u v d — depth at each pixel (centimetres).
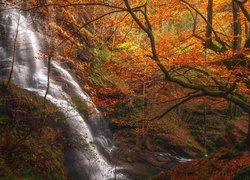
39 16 1562
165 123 1973
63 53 1500
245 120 1427
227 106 2241
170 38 1132
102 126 1675
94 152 1334
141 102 1753
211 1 992
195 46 1033
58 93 1528
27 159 951
